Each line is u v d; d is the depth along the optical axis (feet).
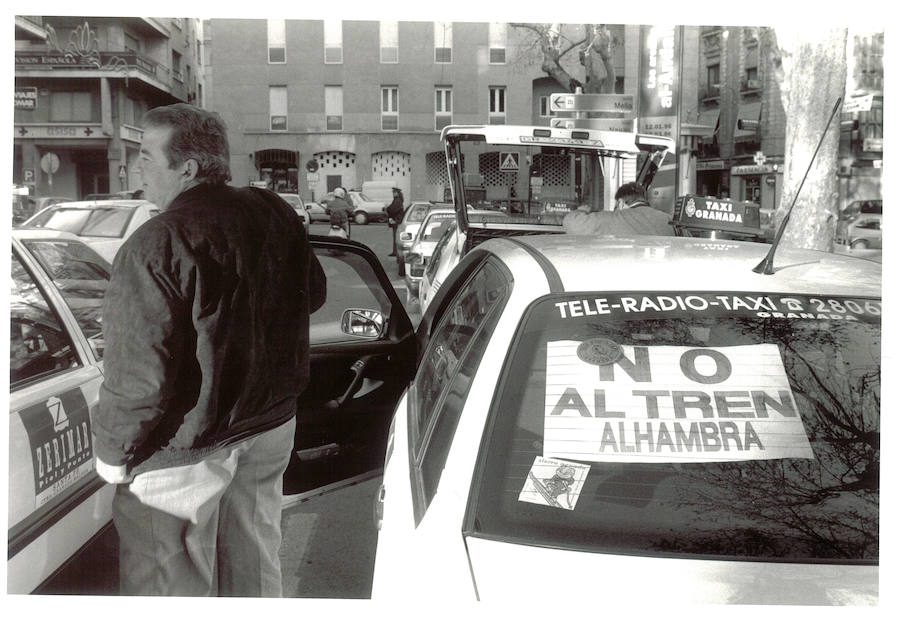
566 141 20.99
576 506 5.67
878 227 63.36
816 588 5.29
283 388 8.23
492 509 5.62
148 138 7.54
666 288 7.18
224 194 7.70
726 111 105.29
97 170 124.67
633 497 5.76
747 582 5.28
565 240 8.99
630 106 40.32
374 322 12.25
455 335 8.46
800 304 7.09
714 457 6.01
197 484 7.49
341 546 11.93
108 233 33.09
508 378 6.33
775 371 6.50
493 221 21.62
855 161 84.99
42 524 7.62
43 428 7.85
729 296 7.10
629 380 6.34
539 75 123.03
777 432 6.18
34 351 8.45
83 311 9.76
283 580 10.80
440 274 20.83
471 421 6.13
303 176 127.03
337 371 11.69
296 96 125.59
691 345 6.60
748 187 102.68
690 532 5.56
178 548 7.60
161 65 129.90
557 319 6.75
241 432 7.78
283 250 8.14
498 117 124.77
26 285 8.95
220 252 7.28
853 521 5.68
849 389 6.40
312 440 11.45
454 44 124.26
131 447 6.93
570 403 6.17
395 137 126.11
